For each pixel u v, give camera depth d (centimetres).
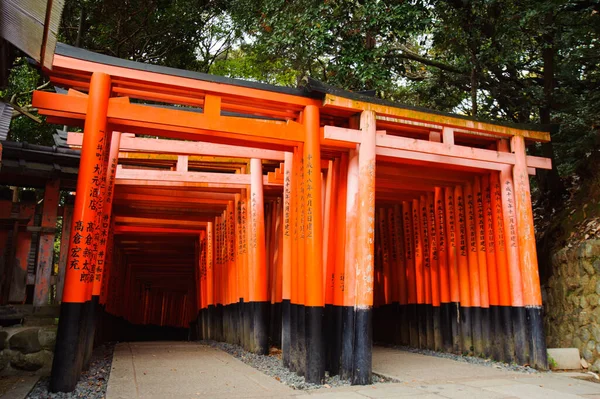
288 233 986
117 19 1351
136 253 1945
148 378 720
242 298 1177
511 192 912
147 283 2570
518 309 862
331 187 881
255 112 807
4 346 712
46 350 725
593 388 654
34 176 957
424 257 1158
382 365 855
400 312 1249
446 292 1061
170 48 1498
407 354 1027
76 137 908
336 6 1084
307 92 776
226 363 889
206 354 1032
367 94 819
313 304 707
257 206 1083
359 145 774
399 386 661
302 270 761
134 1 1322
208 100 742
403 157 856
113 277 1617
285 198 992
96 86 682
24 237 929
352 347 733
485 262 961
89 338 799
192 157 1150
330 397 589
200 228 1582
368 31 1072
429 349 1105
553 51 1252
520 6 1145
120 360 905
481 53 1184
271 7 1094
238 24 1362
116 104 697
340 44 1077
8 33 516
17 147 898
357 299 717
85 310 665
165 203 1302
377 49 1061
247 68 1653
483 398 587
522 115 1414
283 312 928
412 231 1220
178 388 648
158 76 714
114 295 1641
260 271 1065
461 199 1037
